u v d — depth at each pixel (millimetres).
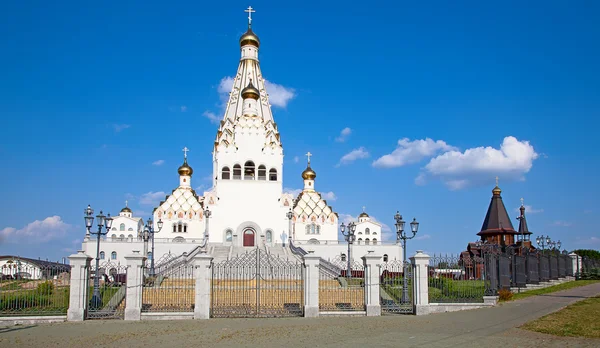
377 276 30328
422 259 30750
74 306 27953
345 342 20672
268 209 85188
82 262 28500
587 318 25531
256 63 93688
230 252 73625
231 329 24578
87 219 34688
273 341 21203
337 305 32125
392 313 30656
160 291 34500
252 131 87500
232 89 92625
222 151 86438
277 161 87312
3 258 38688
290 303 33219
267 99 93188
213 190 90562
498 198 72000
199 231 86688
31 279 32406
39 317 27438
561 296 38875
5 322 26938
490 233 69375
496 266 38594
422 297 30344
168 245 79562
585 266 68750
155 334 23266
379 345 19906
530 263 49844
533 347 18953
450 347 19266
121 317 28781
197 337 22375
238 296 34750
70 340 21984
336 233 93625
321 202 95062
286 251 76062
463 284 34625
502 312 29641
